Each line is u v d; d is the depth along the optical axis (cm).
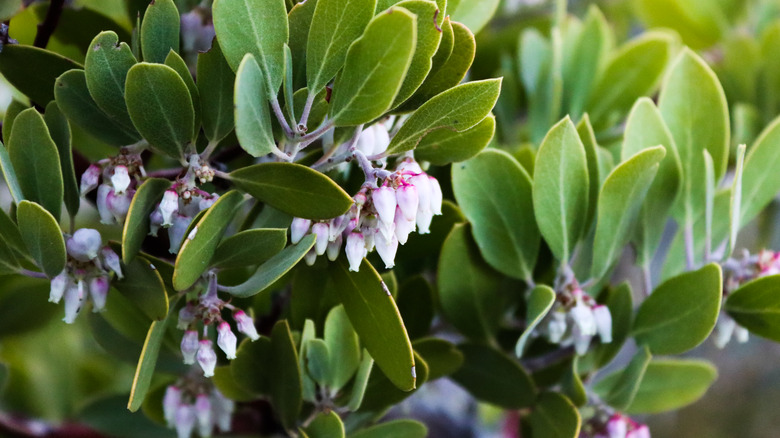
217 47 61
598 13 76
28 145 61
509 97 77
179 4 67
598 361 68
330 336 65
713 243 70
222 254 61
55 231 60
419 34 60
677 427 127
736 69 82
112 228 78
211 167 62
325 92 62
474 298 68
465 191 66
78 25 67
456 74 62
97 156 73
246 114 59
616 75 76
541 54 78
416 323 68
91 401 74
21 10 66
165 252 65
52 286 61
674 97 69
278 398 66
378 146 63
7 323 75
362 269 62
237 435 70
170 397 67
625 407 67
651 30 93
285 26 60
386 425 66
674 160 68
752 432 122
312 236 61
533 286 67
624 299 67
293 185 60
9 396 79
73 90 62
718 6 90
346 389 66
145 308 62
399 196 60
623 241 67
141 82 60
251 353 65
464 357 69
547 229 66
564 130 65
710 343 125
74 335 84
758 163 69
